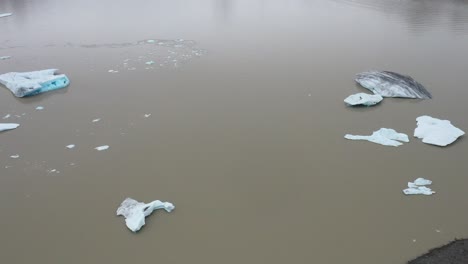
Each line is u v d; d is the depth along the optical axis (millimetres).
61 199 8836
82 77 15031
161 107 12688
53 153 10445
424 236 7715
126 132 11336
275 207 8508
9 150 10586
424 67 15609
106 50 17844
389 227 7953
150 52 17500
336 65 15836
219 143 10766
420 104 12828
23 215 8406
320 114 12227
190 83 14344
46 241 7754
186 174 9562
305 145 10656
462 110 12367
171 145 10703
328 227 7973
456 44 18219
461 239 7613
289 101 12984
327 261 7219
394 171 9609
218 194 8898
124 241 7719
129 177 9484
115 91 13820
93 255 7418
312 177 9422
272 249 7484
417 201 8641
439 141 10633
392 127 11523
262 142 10797
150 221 8188
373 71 14531
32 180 9438
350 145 10656
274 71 15273
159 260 7289
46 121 12000
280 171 9641
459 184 9117
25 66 16141
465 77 14703
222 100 13055
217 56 16875
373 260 7207
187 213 8367
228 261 7246
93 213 8422
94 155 10344
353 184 9180
